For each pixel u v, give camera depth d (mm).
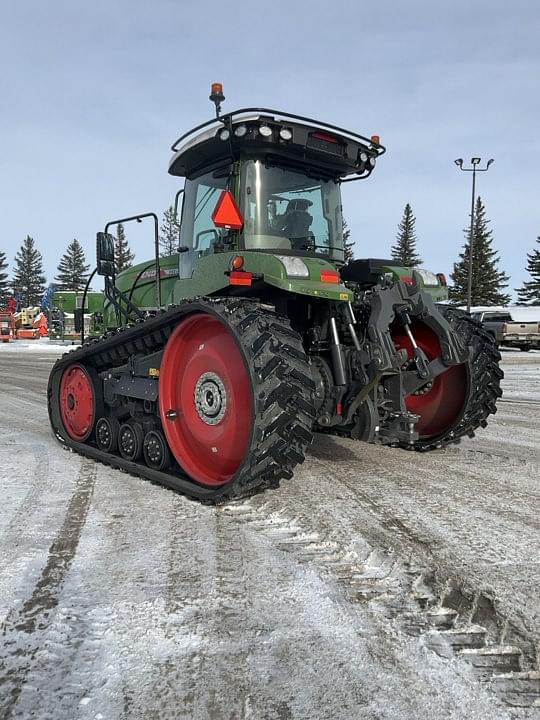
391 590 2377
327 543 2881
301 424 3273
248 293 4020
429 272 4801
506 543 2885
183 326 3871
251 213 4195
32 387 10883
